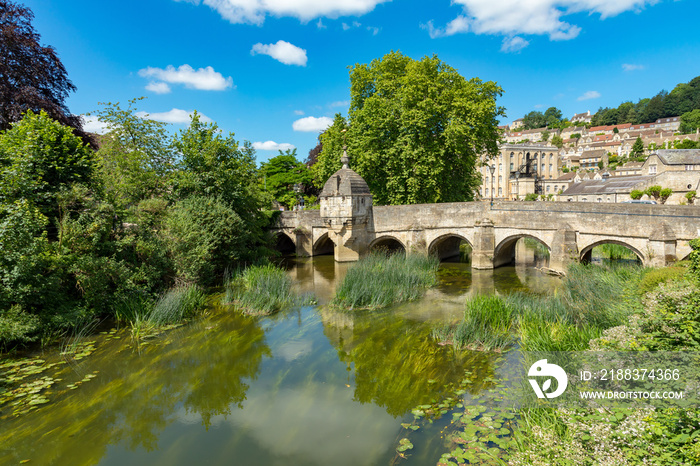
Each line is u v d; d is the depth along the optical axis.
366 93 33.62
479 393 9.84
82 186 15.82
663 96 139.25
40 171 14.86
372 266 23.55
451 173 32.28
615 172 78.81
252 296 18.83
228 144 26.75
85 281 14.81
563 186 81.25
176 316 16.30
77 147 17.03
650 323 7.63
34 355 12.80
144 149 24.55
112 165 23.42
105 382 11.18
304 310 18.03
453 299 19.38
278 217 35.28
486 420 8.36
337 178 30.41
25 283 12.81
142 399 10.30
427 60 29.00
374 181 32.97
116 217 17.77
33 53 24.05
